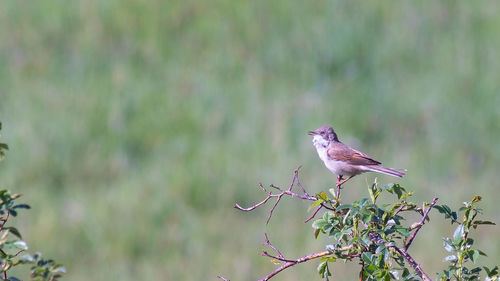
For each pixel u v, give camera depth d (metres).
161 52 20.91
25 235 14.10
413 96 18.97
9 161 16.50
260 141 16.88
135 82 19.55
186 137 17.50
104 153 17.00
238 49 20.77
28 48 21.02
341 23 21.27
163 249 13.88
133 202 14.98
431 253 13.11
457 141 17.48
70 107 18.38
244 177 15.50
